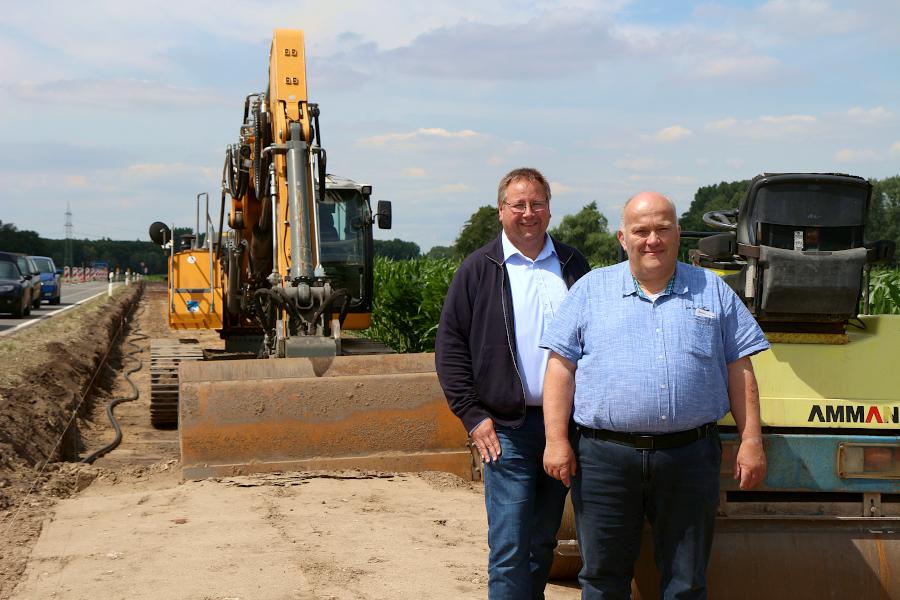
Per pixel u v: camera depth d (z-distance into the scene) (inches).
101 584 192.4
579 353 144.5
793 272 168.1
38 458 355.6
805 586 164.6
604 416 139.2
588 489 143.3
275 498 269.9
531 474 155.9
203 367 309.6
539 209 159.0
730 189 3248.0
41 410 423.5
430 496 279.7
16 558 212.1
